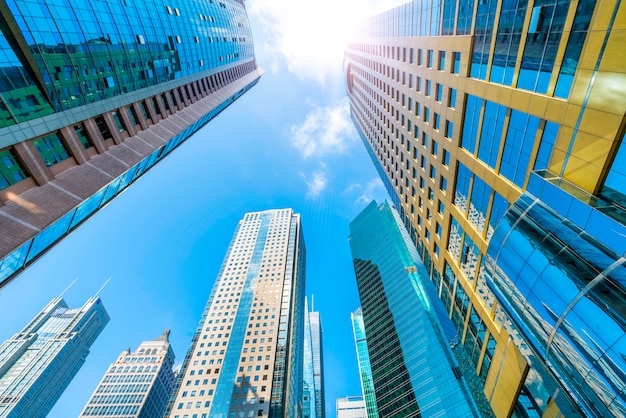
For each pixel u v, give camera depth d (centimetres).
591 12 1467
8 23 2209
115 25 3375
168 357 16638
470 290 3056
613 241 1372
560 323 1516
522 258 1800
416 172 4572
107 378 14600
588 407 1441
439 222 3716
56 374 15850
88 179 2716
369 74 7688
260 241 14900
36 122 2328
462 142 2992
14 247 1923
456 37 2916
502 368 2578
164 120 4438
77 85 2780
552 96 1758
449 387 7688
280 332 10281
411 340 9600
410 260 11894
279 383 8725
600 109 1446
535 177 1859
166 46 4472
